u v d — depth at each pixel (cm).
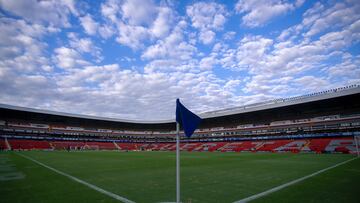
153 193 868
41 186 999
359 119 4881
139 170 1641
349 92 4597
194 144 7475
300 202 703
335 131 5222
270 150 5228
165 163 2234
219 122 8100
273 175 1338
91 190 917
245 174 1403
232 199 770
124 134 9100
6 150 5522
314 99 5134
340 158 2652
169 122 8725
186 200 761
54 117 7619
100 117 8212
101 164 2116
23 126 6900
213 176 1327
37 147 6278
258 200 744
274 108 6047
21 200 749
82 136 8081
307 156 3162
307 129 5731
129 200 756
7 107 6197
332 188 905
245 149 5747
